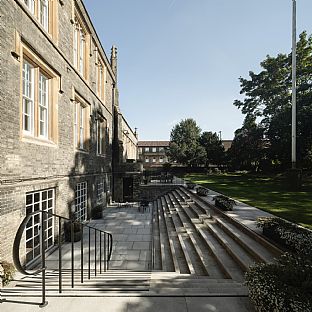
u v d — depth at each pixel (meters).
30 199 6.85
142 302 3.39
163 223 12.48
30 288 4.27
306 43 28.34
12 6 5.79
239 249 6.69
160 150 72.56
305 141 25.02
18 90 6.04
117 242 9.15
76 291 3.86
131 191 22.02
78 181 11.03
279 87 33.16
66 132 9.52
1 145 5.33
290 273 3.29
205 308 3.25
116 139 21.61
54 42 8.28
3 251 5.31
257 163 38.66
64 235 8.99
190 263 6.73
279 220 6.84
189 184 21.59
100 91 16.66
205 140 52.06
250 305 3.33
